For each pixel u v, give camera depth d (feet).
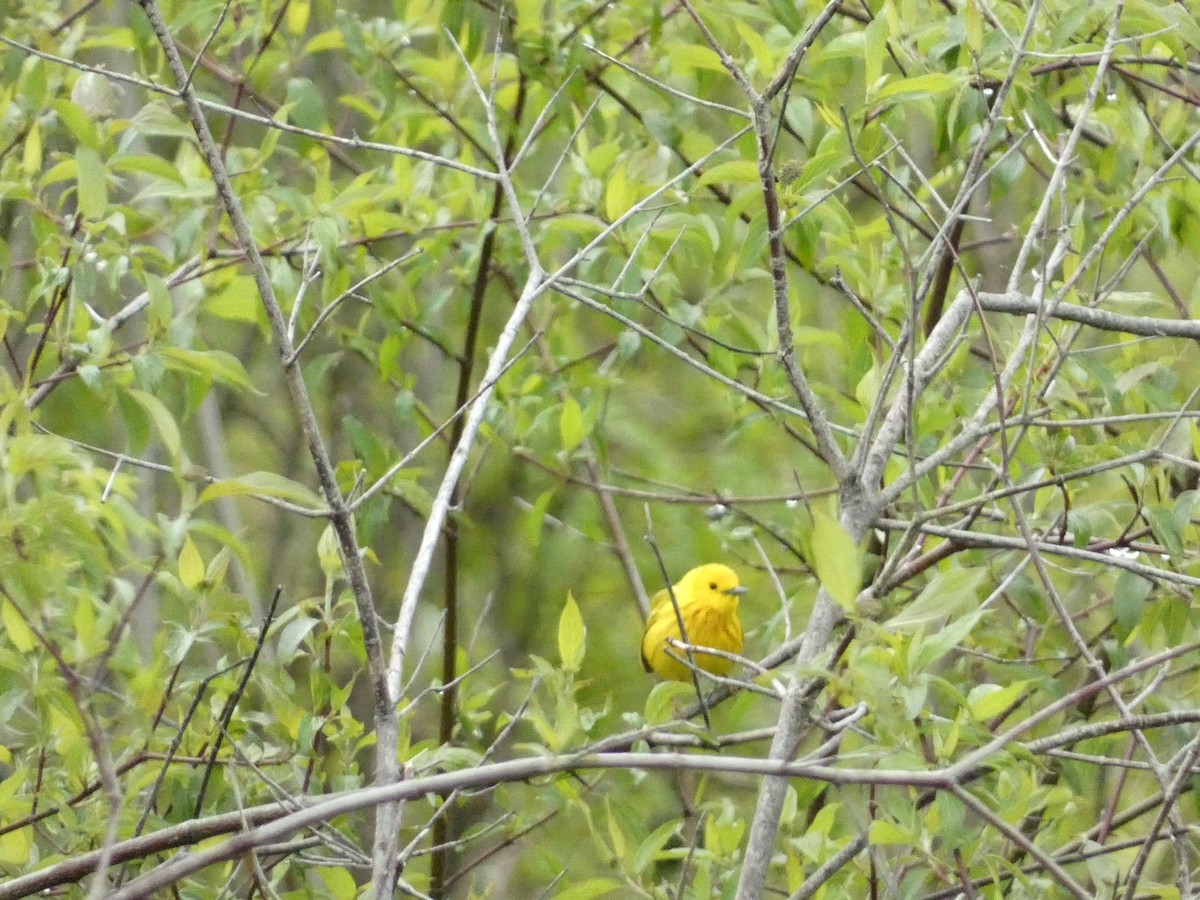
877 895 28.12
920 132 49.42
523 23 40.42
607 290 26.84
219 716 27.25
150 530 23.21
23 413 22.56
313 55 63.46
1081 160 40.40
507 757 68.64
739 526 45.16
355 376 68.59
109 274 29.66
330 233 34.94
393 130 44.47
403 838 51.65
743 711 31.19
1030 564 33.83
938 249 25.53
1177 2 34.37
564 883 45.09
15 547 21.15
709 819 31.12
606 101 45.73
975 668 39.29
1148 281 55.01
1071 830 30.55
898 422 27.32
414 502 38.29
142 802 28.58
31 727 31.73
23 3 39.55
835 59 36.19
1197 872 27.86
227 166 36.55
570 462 46.44
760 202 35.29
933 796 27.35
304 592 68.95
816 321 58.23
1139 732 25.58
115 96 33.30
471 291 46.24
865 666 20.68
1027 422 25.72
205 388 29.07
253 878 25.75
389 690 21.83
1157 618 30.09
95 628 22.52
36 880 21.83
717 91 50.88
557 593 74.84
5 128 34.81
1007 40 31.14
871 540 37.60
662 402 76.74
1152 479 31.89
